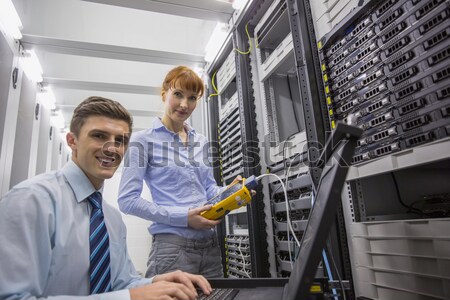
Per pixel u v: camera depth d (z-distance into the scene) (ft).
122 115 2.64
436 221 2.47
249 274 5.79
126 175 3.97
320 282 2.34
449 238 2.36
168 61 7.64
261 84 5.89
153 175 4.17
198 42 8.32
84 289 2.39
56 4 7.37
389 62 2.93
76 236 2.43
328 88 3.80
